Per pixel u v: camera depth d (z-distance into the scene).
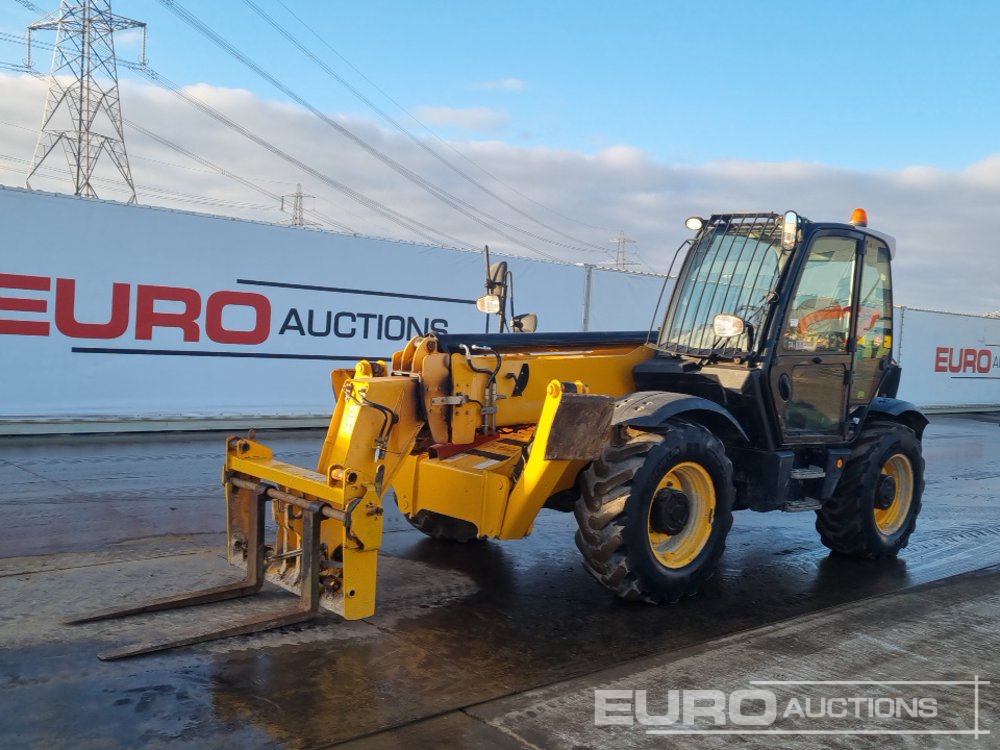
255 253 10.98
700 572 5.00
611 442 4.82
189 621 4.22
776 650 4.21
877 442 6.19
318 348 11.65
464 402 4.61
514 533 4.69
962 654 4.25
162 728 3.15
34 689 3.42
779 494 5.40
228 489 4.74
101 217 9.86
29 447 9.00
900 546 6.46
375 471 4.27
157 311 10.34
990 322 21.45
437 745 3.12
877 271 6.21
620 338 5.86
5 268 9.31
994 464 12.30
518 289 13.23
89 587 4.70
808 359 5.58
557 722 3.35
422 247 12.39
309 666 3.79
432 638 4.25
